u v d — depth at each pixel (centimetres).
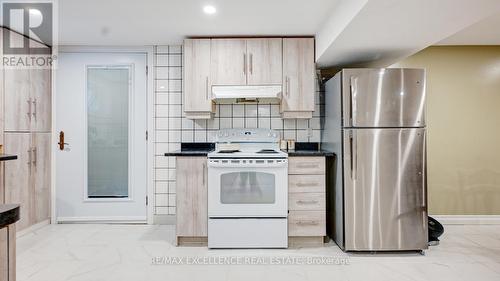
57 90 349
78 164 350
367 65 333
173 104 349
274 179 275
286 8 247
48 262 243
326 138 319
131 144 352
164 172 351
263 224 276
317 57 303
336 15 243
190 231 283
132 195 353
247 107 344
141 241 294
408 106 261
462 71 364
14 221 97
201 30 297
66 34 310
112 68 353
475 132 359
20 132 300
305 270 232
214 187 274
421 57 360
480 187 363
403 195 262
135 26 288
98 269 231
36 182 323
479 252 270
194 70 307
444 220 361
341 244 271
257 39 307
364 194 262
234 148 312
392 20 210
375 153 261
